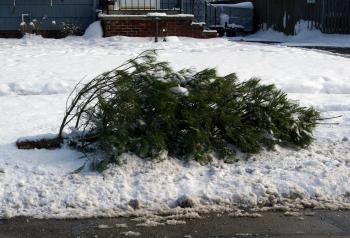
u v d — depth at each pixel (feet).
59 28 57.77
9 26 57.21
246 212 15.11
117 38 52.75
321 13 73.51
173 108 17.83
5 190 15.51
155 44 50.11
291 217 14.88
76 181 15.99
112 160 16.74
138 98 17.92
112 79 18.52
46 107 26.23
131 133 17.66
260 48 49.62
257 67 37.40
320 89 31.19
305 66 38.11
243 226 14.28
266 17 81.71
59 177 16.21
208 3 82.89
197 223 14.38
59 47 48.03
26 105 26.68
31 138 18.47
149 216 14.69
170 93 17.89
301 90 30.83
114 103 17.71
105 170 16.51
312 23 74.08
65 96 28.78
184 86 18.89
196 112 18.13
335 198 16.02
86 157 17.29
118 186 15.81
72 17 58.08
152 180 16.19
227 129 18.24
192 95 18.16
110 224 14.24
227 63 39.06
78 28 57.47
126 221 14.43
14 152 17.89
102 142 17.24
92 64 37.70
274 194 15.92
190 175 16.71
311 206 15.53
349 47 59.52
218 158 17.93
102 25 55.21
